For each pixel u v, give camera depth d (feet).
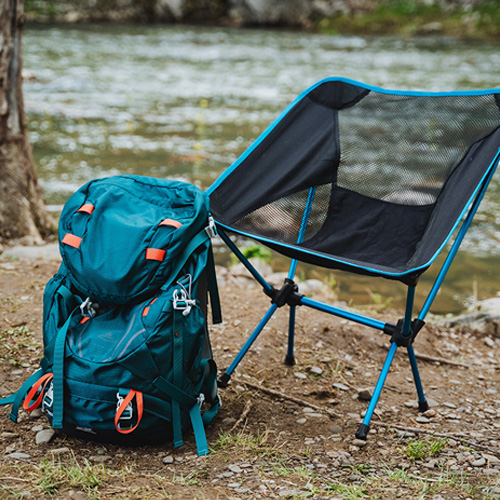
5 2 14.08
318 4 60.59
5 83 14.51
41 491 6.64
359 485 7.11
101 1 58.54
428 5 59.98
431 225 8.79
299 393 9.41
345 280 15.12
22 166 15.06
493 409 9.37
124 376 7.09
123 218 7.49
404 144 9.70
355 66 43.04
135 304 7.43
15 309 10.98
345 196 9.76
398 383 10.01
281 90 35.99
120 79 37.19
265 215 8.94
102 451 7.55
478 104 9.23
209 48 48.73
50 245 14.49
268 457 7.64
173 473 7.16
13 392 8.66
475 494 7.00
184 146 24.93
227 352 10.27
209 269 8.04
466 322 12.30
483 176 8.03
